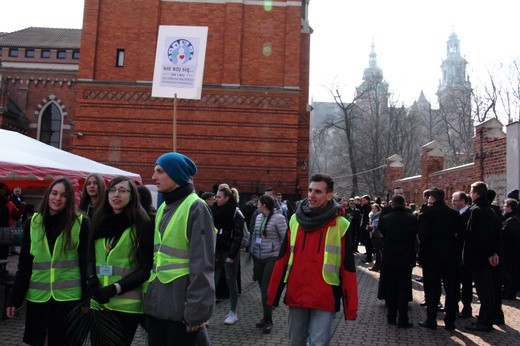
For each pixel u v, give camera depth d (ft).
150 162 74.08
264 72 75.36
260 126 74.43
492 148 46.83
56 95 108.88
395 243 24.81
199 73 35.60
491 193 28.81
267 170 73.77
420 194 72.95
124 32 76.18
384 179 142.10
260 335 22.71
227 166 73.87
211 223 11.82
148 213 14.08
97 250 12.73
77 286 14.55
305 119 82.12
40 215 14.87
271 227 23.59
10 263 45.85
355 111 164.25
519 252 32.78
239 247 25.02
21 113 107.65
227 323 24.77
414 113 172.45
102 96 75.00
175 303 11.34
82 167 33.47
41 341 14.52
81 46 75.77
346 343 21.75
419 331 24.14
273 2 76.43
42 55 110.11
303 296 13.47
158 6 76.28
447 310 24.47
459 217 24.49
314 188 13.79
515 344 22.00
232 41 75.41
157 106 74.90
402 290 24.90
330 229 13.69
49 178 29.04
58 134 108.88
